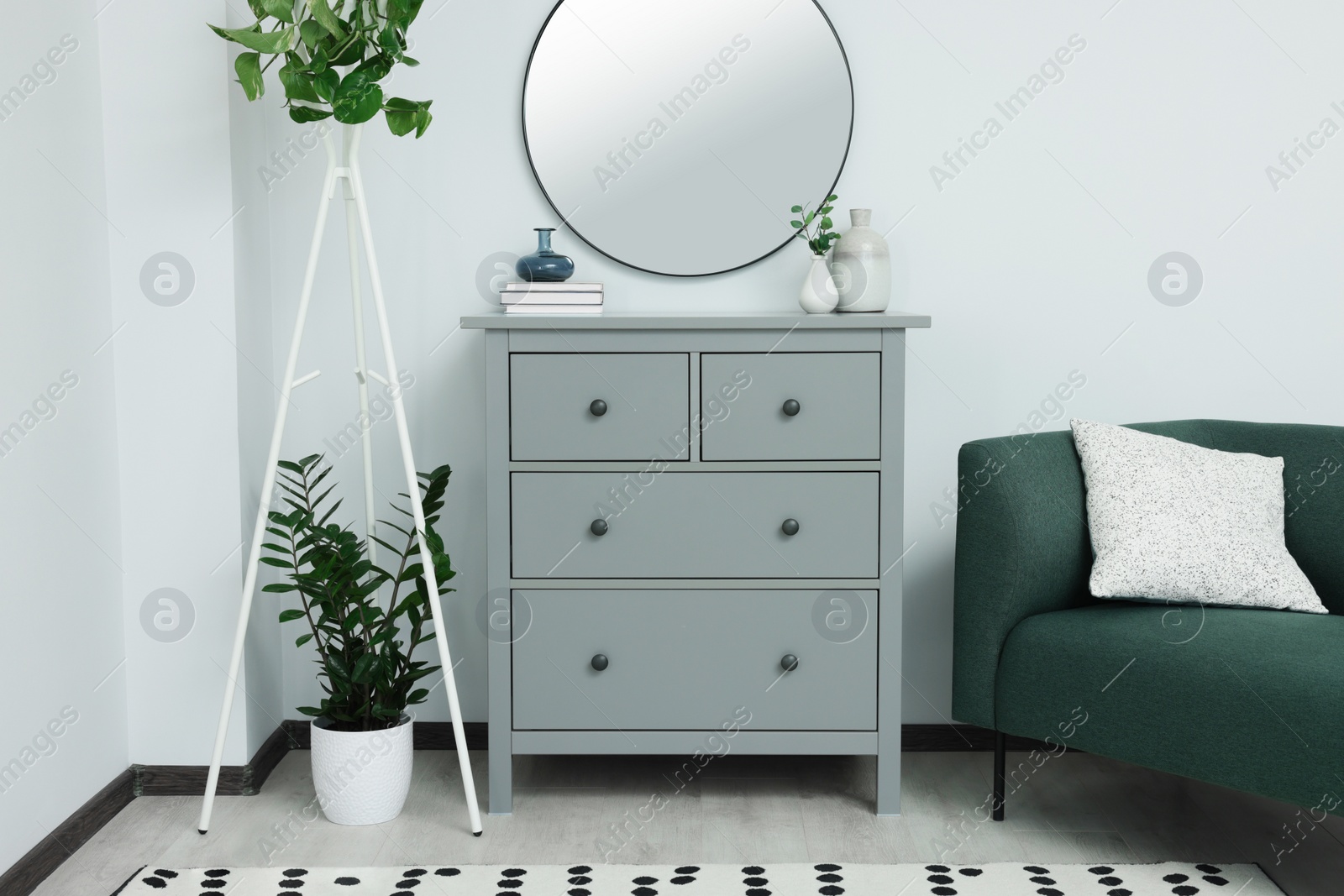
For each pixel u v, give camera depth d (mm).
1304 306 2439
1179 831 2033
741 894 1758
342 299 2443
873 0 2408
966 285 2451
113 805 2098
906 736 2510
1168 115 2414
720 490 2037
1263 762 1680
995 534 2002
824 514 2037
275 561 2045
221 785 2211
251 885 1789
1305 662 1691
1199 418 2465
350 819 2049
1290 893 1789
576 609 2061
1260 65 2400
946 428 2482
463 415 2473
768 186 2436
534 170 2416
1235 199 2426
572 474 2041
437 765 2393
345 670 2090
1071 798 2195
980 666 2033
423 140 2430
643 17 2416
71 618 1981
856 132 2434
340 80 1897
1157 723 1797
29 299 1850
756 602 2053
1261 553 2010
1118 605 2088
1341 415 2449
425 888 1778
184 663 2201
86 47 2062
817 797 2195
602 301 2291
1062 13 2400
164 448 2178
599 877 1824
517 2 2406
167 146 2137
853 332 2006
